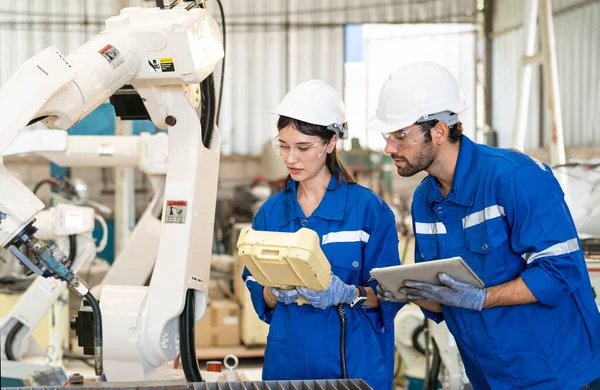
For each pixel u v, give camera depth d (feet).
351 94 28.25
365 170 22.68
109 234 21.76
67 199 14.87
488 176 6.27
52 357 13.03
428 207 6.86
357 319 6.71
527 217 6.06
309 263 5.74
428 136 6.29
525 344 6.28
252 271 6.19
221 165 27.96
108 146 11.49
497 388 6.48
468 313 6.51
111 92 6.22
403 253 14.43
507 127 25.89
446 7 27.61
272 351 6.84
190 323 6.75
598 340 6.40
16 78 5.65
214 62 6.76
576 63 22.26
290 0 28.04
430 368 11.23
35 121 5.94
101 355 6.46
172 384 5.28
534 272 6.01
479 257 6.40
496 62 26.76
